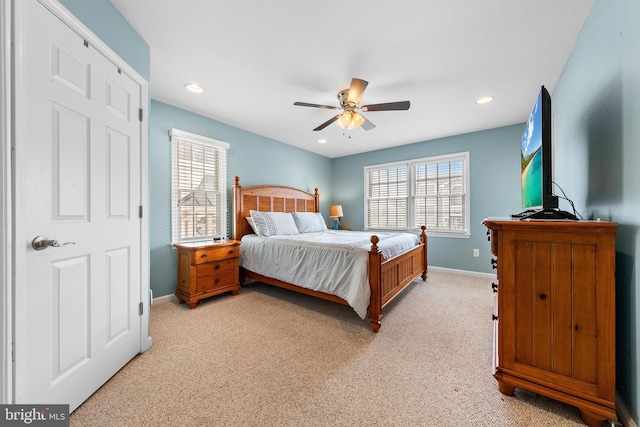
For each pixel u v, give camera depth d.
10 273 0.97
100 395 1.37
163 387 1.45
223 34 1.79
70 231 1.24
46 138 1.12
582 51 1.71
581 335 1.18
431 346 1.91
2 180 0.95
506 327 1.35
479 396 1.37
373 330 2.17
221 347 1.90
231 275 3.14
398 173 4.78
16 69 0.99
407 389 1.43
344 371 1.60
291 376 1.55
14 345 0.99
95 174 1.39
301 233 4.00
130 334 1.69
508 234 1.33
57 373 1.17
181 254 2.88
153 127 2.85
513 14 1.58
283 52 1.99
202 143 3.29
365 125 2.84
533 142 1.67
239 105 2.99
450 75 2.29
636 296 1.11
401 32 1.75
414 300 2.91
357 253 2.34
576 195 1.89
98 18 1.42
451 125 3.63
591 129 1.59
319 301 2.95
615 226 1.10
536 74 2.27
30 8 1.04
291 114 3.26
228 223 3.66
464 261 4.04
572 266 1.20
